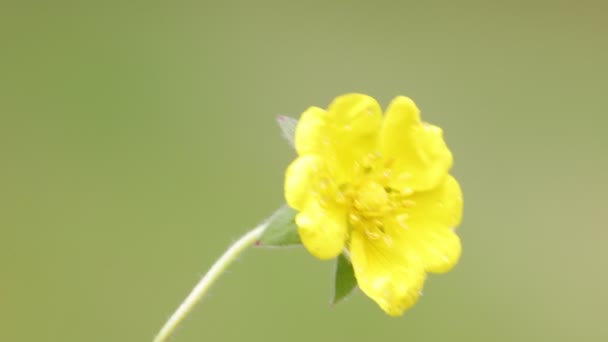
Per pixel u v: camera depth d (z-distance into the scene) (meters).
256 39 0.48
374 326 0.39
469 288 0.43
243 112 0.46
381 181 0.25
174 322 0.24
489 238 0.46
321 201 0.24
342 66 0.50
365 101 0.25
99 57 0.45
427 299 0.41
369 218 0.25
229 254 0.24
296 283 0.39
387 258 0.25
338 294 0.25
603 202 0.49
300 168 0.24
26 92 0.43
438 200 0.25
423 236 0.25
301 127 0.24
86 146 0.43
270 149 0.45
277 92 0.47
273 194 0.44
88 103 0.44
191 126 0.45
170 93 0.45
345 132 0.25
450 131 0.50
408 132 0.25
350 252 0.24
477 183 0.49
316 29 0.50
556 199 0.49
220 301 0.38
